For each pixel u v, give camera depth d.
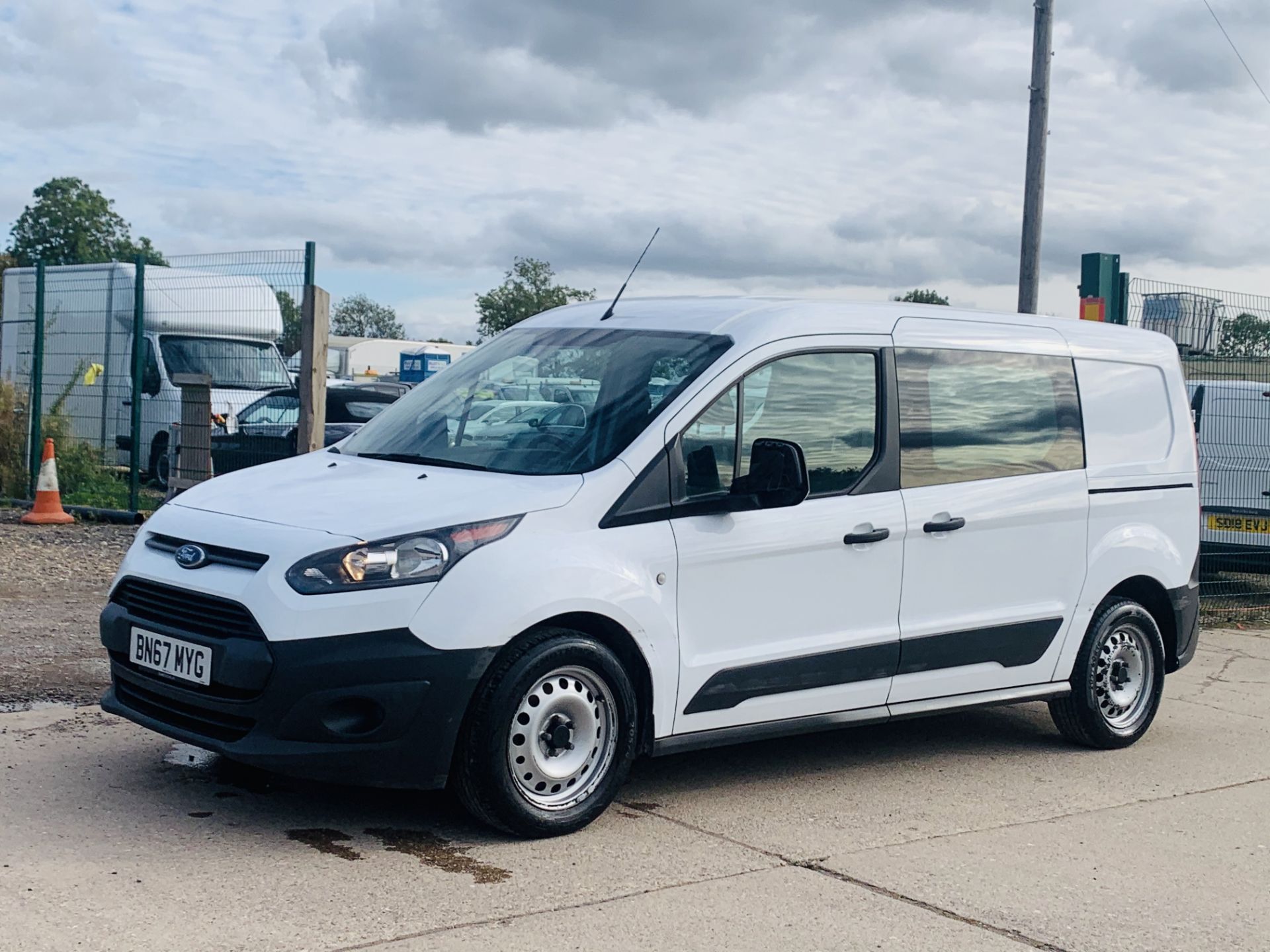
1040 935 4.32
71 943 3.86
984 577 6.34
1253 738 7.46
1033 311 13.71
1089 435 6.89
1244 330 12.73
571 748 5.07
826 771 6.37
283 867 4.60
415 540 4.79
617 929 4.20
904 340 6.22
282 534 4.87
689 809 5.59
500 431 5.69
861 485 5.91
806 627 5.70
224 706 4.75
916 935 4.27
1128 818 5.77
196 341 17.81
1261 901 4.76
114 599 5.32
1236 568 12.64
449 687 4.72
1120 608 6.96
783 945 4.14
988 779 6.36
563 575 4.94
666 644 5.26
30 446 15.69
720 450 5.52
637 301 6.45
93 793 5.33
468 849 4.89
